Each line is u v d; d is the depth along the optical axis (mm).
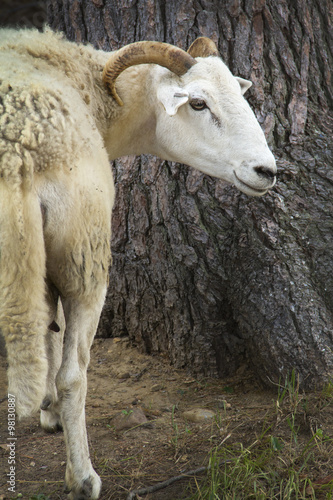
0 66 3898
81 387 3979
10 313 3543
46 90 3820
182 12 5871
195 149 4801
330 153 5852
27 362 3543
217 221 5789
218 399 5484
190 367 6074
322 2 6113
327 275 5535
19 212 3490
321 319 5328
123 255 6395
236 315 5777
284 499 3811
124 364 6363
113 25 6129
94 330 4137
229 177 4746
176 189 5930
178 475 4273
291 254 5520
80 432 3982
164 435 4879
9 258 3508
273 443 4340
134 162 6145
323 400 4816
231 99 4602
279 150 5887
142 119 5016
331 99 6148
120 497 4105
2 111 3607
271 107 5969
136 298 6410
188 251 5859
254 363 5672
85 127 4016
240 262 5699
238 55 5922
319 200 5691
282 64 6016
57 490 4227
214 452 4465
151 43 4539
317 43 6105
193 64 4594
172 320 6164
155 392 5742
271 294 5449
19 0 12055
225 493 3898
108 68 4617
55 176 3705
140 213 6172
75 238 3836
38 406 3537
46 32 4734
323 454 4211
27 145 3576
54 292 4293
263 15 5938
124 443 4781
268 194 5664
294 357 5219
